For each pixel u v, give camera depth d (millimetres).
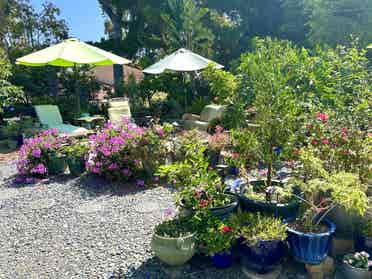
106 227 3316
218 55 15266
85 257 2764
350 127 3137
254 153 3117
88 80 11258
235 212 2848
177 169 2881
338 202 2408
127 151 4750
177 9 13523
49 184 4812
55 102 10164
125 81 12391
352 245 2654
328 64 4852
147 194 4293
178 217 2789
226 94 8156
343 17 12773
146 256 2734
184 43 13312
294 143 3029
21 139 7516
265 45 5199
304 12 15469
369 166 2930
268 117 3004
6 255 2848
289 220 2686
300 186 2627
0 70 7727
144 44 15227
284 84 3223
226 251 2438
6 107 8617
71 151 5242
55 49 7023
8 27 15828
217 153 4688
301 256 2375
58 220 3537
